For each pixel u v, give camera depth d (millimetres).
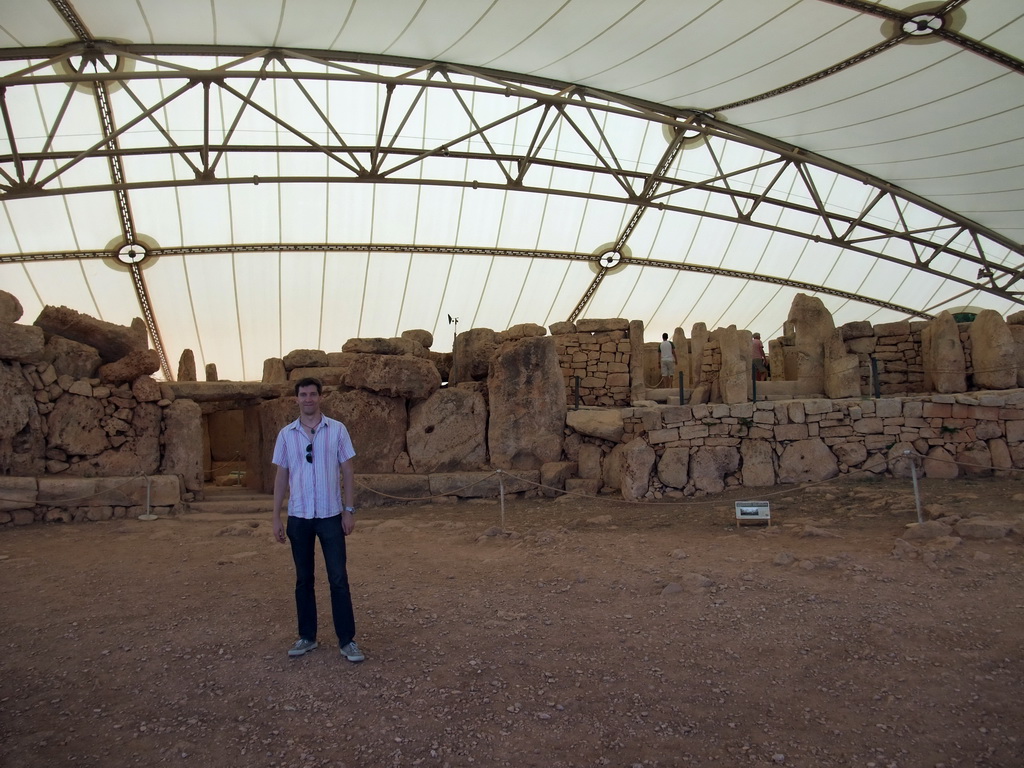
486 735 3604
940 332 11484
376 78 13781
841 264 21203
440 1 11289
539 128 15680
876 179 17234
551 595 5793
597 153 16469
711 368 13133
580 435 11844
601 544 7535
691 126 15680
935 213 18531
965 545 6535
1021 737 3453
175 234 17188
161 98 14555
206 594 5977
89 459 10320
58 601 5785
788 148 16812
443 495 11172
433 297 20328
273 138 16047
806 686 4078
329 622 5250
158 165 15875
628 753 3436
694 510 9422
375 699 3988
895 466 10125
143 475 10336
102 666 4461
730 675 4238
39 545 8055
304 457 4508
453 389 12148
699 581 5812
